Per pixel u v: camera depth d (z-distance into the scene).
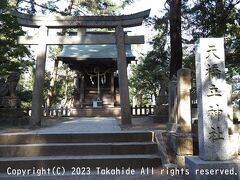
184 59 16.20
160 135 7.38
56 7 20.11
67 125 10.80
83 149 6.86
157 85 27.83
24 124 11.47
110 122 12.37
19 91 19.30
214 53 5.24
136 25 11.45
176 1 11.88
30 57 15.80
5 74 12.93
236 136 5.87
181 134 6.32
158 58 17.33
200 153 5.29
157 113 12.06
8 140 7.17
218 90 5.18
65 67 30.78
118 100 20.33
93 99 20.27
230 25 10.79
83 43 11.34
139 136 7.39
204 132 5.09
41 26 11.33
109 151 6.88
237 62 12.61
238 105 8.02
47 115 19.28
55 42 11.30
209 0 12.46
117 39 11.33
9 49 13.38
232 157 5.36
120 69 11.18
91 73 20.17
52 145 6.86
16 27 13.10
